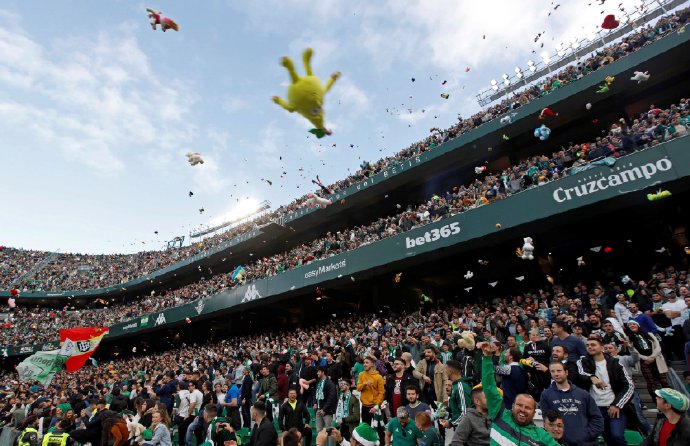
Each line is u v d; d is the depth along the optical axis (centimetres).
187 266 3850
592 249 1562
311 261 2273
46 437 815
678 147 1198
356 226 2911
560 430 416
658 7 2102
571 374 543
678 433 411
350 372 1018
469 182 2464
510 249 1853
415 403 565
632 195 1294
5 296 4109
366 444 499
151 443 671
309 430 787
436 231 1733
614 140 1417
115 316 3834
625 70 1759
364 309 2586
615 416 512
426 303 2216
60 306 4478
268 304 2839
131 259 5100
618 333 745
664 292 999
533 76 2589
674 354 905
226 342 2820
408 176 2491
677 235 1627
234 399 905
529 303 1431
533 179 1584
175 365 2136
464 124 2398
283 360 1113
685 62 1731
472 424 448
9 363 3728
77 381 2161
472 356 775
